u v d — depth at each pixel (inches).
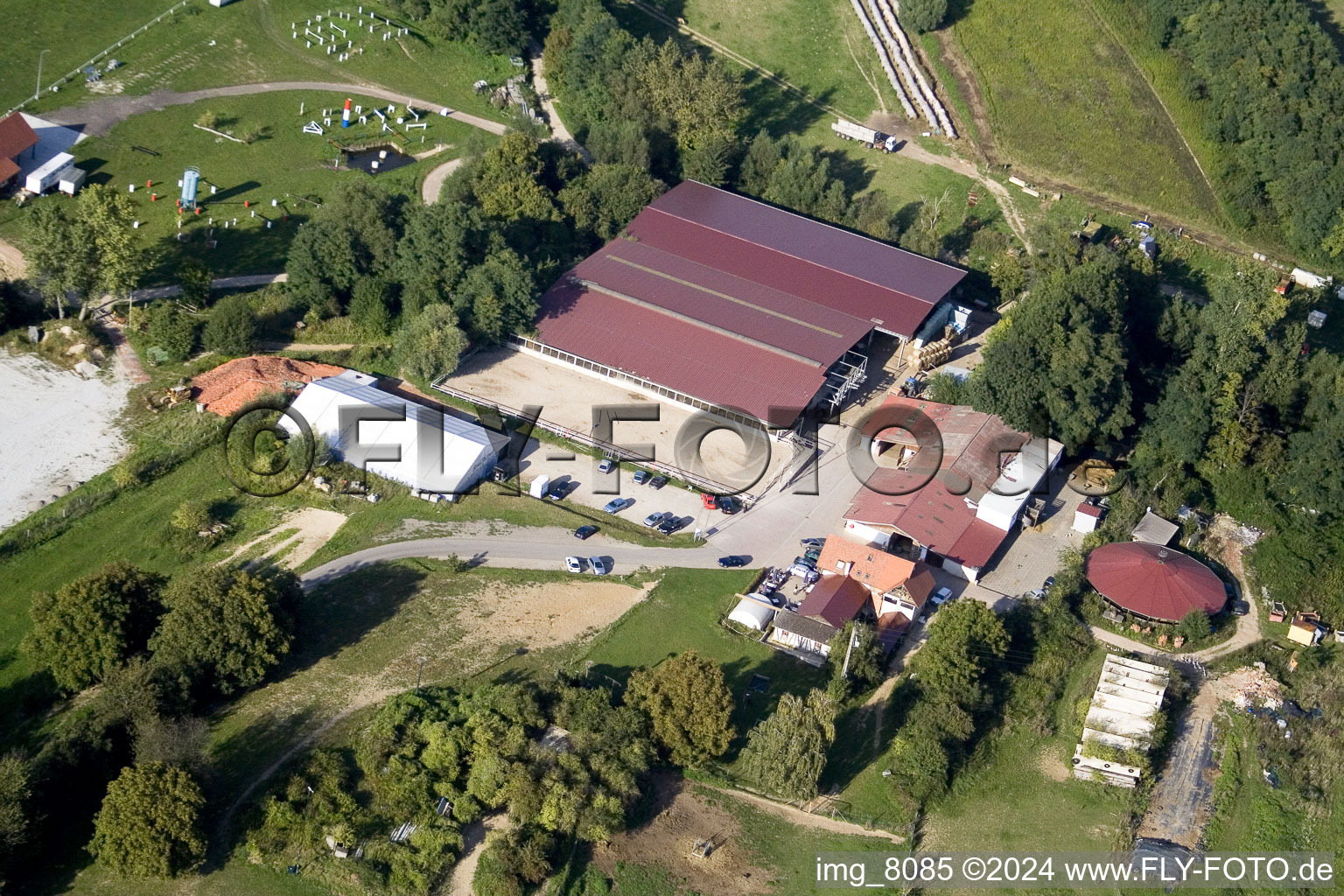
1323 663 5733.3
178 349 6628.9
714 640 5556.1
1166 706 5467.5
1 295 6643.7
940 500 6299.2
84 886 4266.7
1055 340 6648.6
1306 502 6441.9
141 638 5073.8
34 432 6156.5
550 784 4591.5
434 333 6683.1
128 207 6727.4
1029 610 5757.9
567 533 6067.9
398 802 4534.9
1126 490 6501.0
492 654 5319.9
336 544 5816.9
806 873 4643.2
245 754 4746.6
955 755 5113.2
